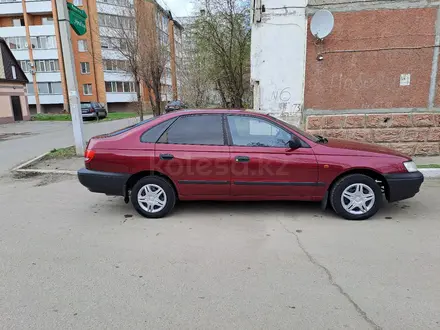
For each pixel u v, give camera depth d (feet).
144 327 7.49
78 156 28.89
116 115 114.73
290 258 10.69
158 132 14.26
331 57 24.21
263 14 24.07
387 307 8.08
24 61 132.36
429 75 23.85
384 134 24.72
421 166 21.29
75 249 11.56
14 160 29.25
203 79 54.90
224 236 12.52
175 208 15.80
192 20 49.75
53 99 135.74
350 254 10.87
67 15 26.32
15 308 8.23
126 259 10.77
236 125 14.24
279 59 24.57
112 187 14.23
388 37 23.56
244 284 9.22
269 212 15.08
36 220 14.53
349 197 13.89
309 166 13.71
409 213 14.69
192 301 8.46
